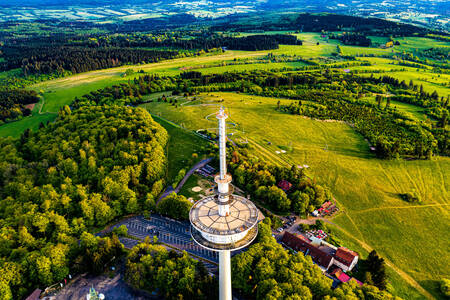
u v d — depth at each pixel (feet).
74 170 508.53
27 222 396.98
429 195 495.41
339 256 354.13
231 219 248.73
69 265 346.74
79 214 434.71
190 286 309.83
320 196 462.19
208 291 309.42
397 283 336.90
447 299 318.86
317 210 453.58
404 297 319.68
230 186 251.80
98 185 483.10
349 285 310.45
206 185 509.76
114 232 400.06
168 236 404.16
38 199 444.96
